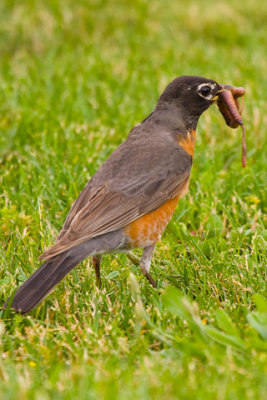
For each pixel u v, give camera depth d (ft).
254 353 23.20
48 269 26.17
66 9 69.97
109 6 71.97
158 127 32.24
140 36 68.08
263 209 38.22
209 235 35.14
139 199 29.25
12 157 43.75
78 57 63.57
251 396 20.04
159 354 23.54
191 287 29.86
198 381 21.13
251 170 40.40
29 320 26.22
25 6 70.28
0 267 31.09
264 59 63.67
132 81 56.85
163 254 33.01
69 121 49.03
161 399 19.93
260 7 74.28
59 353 24.44
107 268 31.71
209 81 32.83
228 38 69.82
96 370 22.25
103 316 27.43
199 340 23.84
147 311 26.99
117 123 48.39
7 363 23.03
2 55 65.98
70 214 28.63
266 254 32.12
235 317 26.76
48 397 20.34
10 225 35.09
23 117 48.83
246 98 53.11
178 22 71.41
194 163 42.91
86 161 41.65
